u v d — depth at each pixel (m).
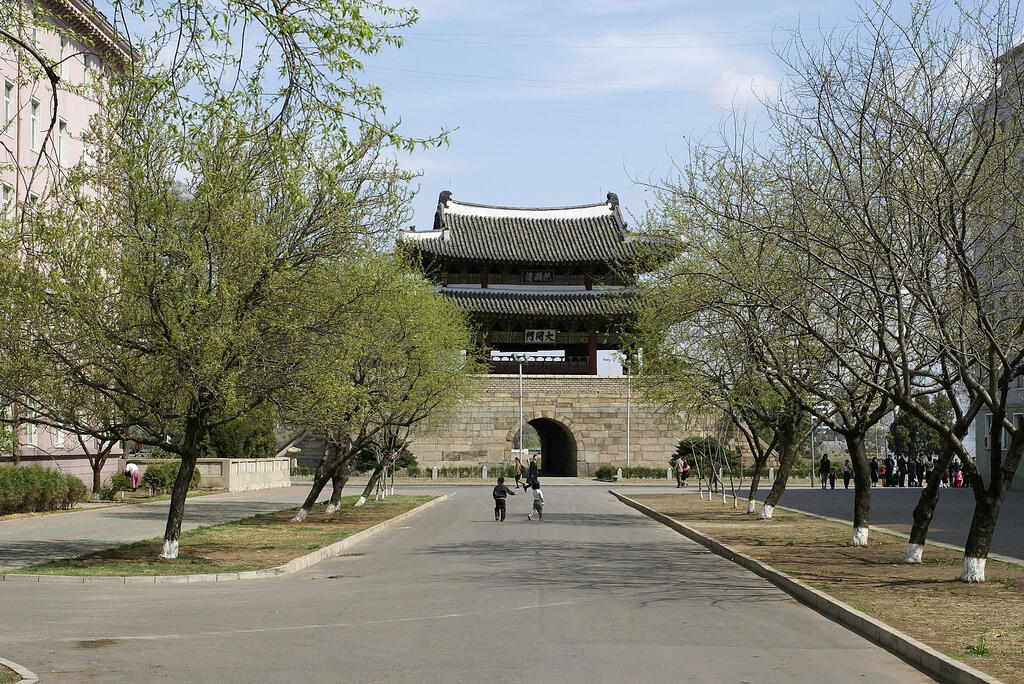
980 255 17.75
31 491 32.00
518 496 49.50
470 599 14.72
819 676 9.66
